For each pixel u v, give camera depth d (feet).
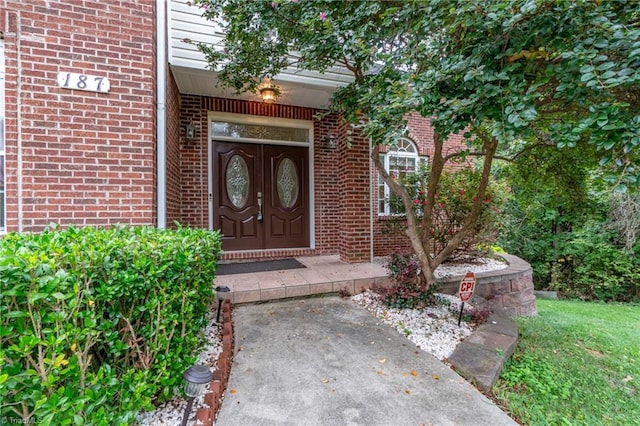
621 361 10.10
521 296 16.47
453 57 6.94
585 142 8.59
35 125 10.25
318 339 9.39
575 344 11.34
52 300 4.26
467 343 9.25
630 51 5.03
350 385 7.07
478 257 18.71
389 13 8.05
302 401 6.47
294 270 16.01
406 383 7.20
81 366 4.58
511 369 8.56
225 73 12.78
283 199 20.15
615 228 27.43
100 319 5.08
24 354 3.93
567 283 30.50
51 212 10.39
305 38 10.46
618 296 28.45
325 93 17.40
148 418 5.72
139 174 11.42
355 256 17.92
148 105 11.58
